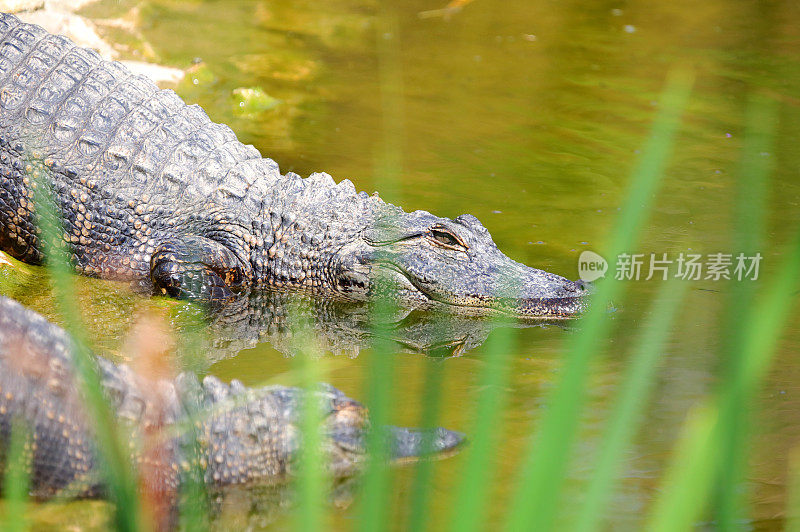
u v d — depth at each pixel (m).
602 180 11.71
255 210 9.41
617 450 1.65
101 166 9.18
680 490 1.63
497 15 18.64
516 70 15.80
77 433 5.02
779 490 5.25
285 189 9.52
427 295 8.86
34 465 5.01
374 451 1.74
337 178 11.03
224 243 9.28
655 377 6.86
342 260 9.05
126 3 15.21
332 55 15.64
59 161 9.09
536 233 10.05
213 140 9.81
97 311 8.12
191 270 8.77
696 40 17.80
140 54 14.11
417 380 6.80
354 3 18.38
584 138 13.09
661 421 6.11
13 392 4.98
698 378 6.85
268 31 16.28
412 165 11.74
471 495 1.62
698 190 11.35
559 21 18.55
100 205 9.09
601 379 6.82
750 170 1.75
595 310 1.60
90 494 5.01
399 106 13.84
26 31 9.93
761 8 19.91
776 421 6.14
